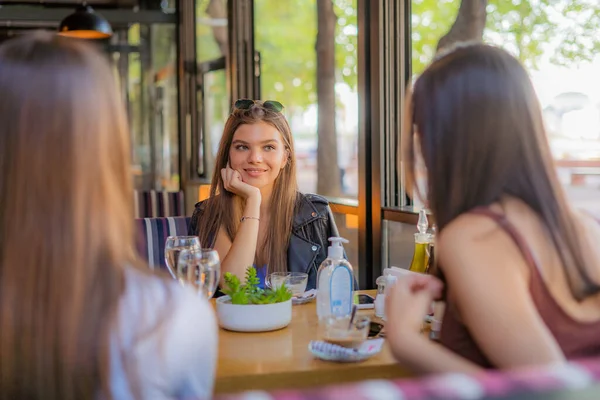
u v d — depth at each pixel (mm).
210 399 673
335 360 1451
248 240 2230
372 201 3395
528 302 995
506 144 1068
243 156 2346
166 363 797
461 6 2775
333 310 1763
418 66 3139
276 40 4797
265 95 5082
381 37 3270
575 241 1065
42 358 781
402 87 3273
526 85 1096
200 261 1626
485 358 1061
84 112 791
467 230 1035
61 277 775
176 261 1744
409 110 1165
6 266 782
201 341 836
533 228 1051
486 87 1075
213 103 6141
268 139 2338
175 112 6949
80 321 775
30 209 778
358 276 3568
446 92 1089
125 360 781
